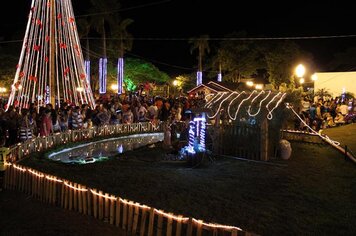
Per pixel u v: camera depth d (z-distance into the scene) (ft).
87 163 50.88
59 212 30.60
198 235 23.09
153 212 25.18
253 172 45.57
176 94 194.29
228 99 57.67
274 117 55.62
